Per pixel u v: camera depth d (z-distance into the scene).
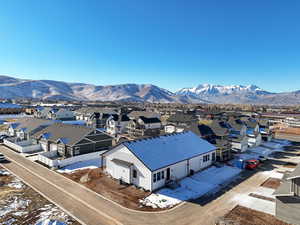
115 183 22.31
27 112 97.00
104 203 17.80
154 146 24.55
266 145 44.31
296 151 39.03
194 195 19.62
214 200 18.61
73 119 83.50
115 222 14.94
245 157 34.31
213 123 43.09
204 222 15.07
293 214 14.65
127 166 21.86
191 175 25.27
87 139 33.56
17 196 18.72
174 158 23.62
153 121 62.16
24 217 15.30
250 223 14.84
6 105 117.69
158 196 19.33
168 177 22.53
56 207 16.92
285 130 67.31
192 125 40.28
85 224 14.56
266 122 52.53
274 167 28.94
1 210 16.23
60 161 27.84
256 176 25.16
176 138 28.75
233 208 17.11
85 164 28.94
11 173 24.83
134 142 23.64
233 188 21.39
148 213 16.27
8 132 48.81
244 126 43.84
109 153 24.72
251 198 19.02
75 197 18.83
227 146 32.91
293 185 14.60
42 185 21.44
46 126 42.88
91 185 21.66
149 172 20.36
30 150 36.03
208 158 29.23
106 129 63.12
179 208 17.09
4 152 34.81
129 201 18.27
